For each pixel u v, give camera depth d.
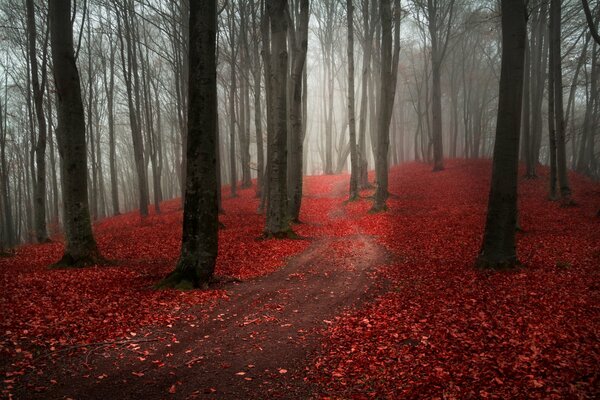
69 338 6.16
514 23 9.84
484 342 5.92
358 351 5.91
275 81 15.68
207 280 9.45
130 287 9.25
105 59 35.56
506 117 10.04
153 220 24.69
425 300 8.16
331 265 12.09
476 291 8.50
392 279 10.16
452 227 16.92
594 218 16.81
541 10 24.50
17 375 4.98
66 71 11.36
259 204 25.30
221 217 22.89
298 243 15.34
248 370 5.35
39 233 20.28
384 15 21.05
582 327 6.23
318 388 4.86
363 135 30.38
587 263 10.46
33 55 18.91
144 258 13.45
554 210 19.31
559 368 4.96
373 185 31.98
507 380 4.78
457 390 4.61
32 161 29.52
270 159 16.30
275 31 15.41
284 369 5.38
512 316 6.91
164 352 5.89
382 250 13.98
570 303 7.40
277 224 16.28
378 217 20.69
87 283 9.55
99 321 6.91
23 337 6.06
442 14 35.91
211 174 9.26
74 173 11.80
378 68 34.56
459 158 40.34
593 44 30.98
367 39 28.47
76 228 11.88
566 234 14.42
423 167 37.00
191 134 9.06
